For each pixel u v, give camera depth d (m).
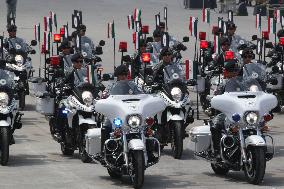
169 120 36.66
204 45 48.53
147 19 97.75
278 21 60.41
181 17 101.31
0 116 34.34
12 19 57.31
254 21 99.50
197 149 32.16
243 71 36.91
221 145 30.95
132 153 29.33
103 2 114.88
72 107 35.56
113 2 115.31
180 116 36.84
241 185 30.25
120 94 30.83
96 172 33.09
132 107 29.72
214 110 32.56
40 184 30.53
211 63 49.75
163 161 35.78
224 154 30.98
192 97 58.78
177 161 35.81
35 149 39.00
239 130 30.64
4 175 32.31
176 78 38.50
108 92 31.44
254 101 30.69
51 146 39.88
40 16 99.44
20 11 103.50
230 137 30.73
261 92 31.12
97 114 35.53
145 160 29.53
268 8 101.50
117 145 29.94
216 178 31.84
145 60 38.47
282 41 51.12
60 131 37.06
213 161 31.75
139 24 57.62
